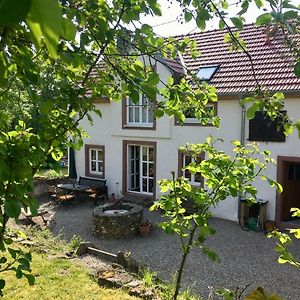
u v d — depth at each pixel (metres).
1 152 2.08
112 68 3.18
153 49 3.13
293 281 9.10
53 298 6.31
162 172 15.91
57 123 3.00
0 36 1.19
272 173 12.98
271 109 2.49
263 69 13.52
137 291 6.63
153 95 2.45
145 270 8.10
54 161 3.07
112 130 17.16
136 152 17.19
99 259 8.91
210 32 16.91
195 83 3.53
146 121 16.27
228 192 4.39
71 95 3.07
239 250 11.23
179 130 15.21
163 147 15.77
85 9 2.57
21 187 2.09
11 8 0.59
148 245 11.87
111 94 3.58
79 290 6.71
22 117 3.17
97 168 18.23
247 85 13.18
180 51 3.33
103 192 17.19
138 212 12.98
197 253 10.97
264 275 9.47
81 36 2.56
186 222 4.49
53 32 0.62
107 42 2.69
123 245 11.90
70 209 16.02
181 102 3.30
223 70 14.53
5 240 2.68
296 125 2.45
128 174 17.11
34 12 0.60
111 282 7.00
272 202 13.13
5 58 1.08
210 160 4.43
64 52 2.21
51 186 17.55
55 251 9.07
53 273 7.44
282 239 3.48
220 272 9.63
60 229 13.34
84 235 12.87
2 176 1.99
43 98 3.05
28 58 1.92
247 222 13.27
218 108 14.01
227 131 13.90
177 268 9.91
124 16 2.75
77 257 8.91
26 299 6.20
